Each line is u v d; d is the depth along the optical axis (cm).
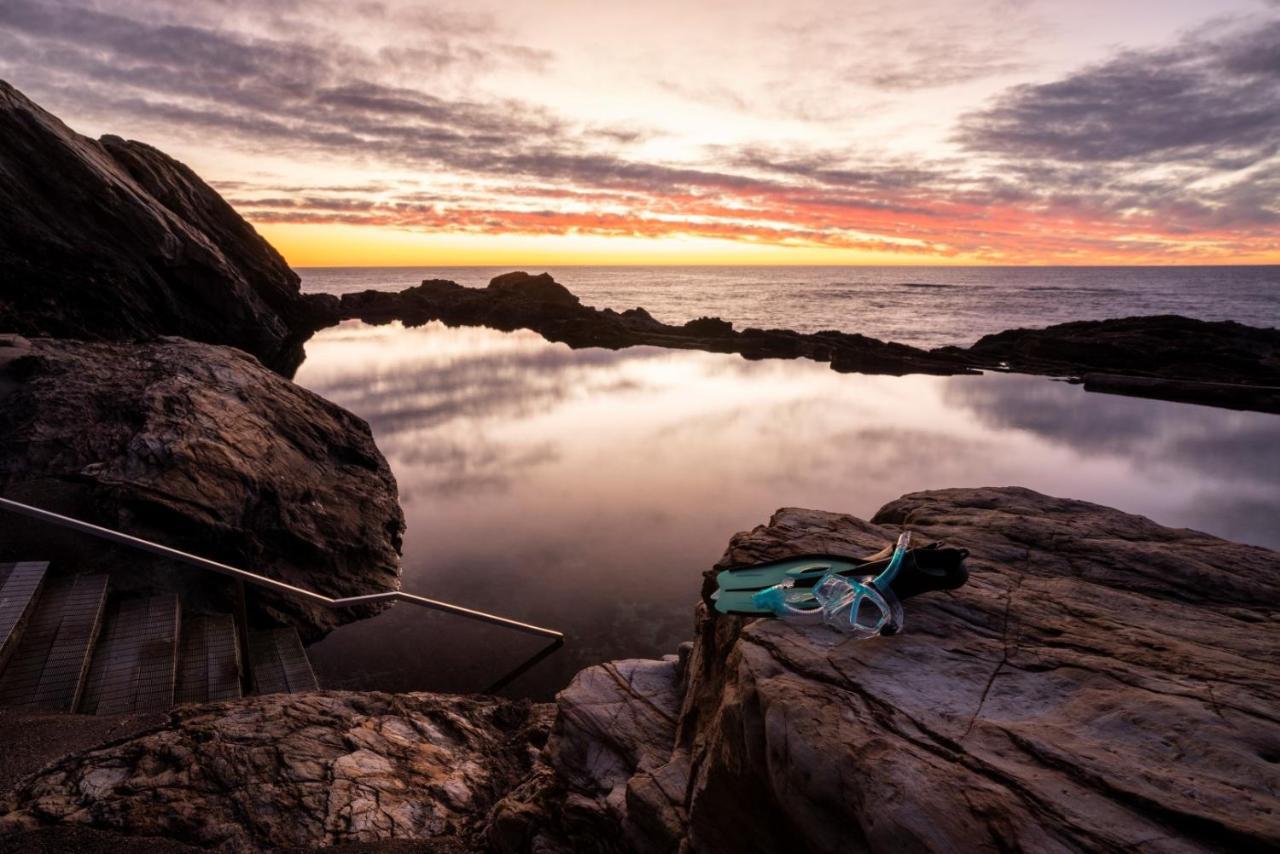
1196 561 373
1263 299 10862
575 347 4191
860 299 11175
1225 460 1822
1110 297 11650
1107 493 1559
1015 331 4050
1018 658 290
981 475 1666
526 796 455
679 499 1481
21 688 594
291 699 581
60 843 382
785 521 456
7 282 2216
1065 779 214
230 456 1044
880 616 334
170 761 464
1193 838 188
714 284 19088
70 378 1166
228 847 398
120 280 2581
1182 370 3098
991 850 196
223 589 890
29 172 2384
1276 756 215
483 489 1548
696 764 348
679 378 3123
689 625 959
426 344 4178
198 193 3884
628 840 367
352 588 1036
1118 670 274
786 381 3086
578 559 1180
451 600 1036
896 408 2489
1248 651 286
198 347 1552
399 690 808
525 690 811
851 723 251
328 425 1463
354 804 450
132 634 718
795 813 250
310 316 5381
